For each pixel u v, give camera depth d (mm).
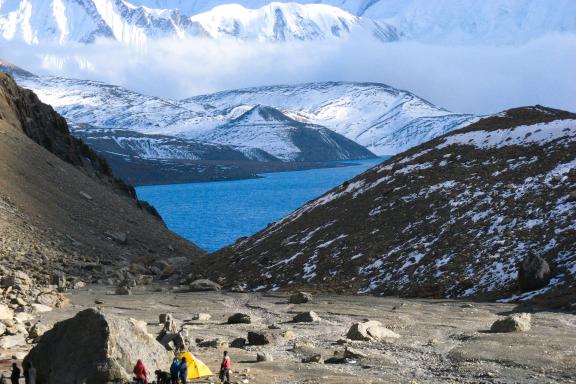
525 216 70062
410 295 63750
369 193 91375
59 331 28578
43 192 114250
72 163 150125
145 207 157750
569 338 38906
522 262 58625
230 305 64688
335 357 36312
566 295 53406
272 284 76000
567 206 68750
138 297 71500
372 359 35594
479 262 65438
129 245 112438
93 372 26984
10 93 152875
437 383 30266
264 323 52719
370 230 79812
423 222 77000
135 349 28438
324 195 102062
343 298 64438
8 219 96812
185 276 90188
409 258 70562
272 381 30531
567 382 29609
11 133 131500
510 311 52281
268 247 88875
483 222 72062
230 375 30781
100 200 128500
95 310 28453
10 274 72812
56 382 27375
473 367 33250
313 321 52250
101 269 88812
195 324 52188
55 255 90875
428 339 42250
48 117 162375
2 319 45094
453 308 55344
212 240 199125
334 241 81062
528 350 36031
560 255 61031
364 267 72125
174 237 132500
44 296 62219
